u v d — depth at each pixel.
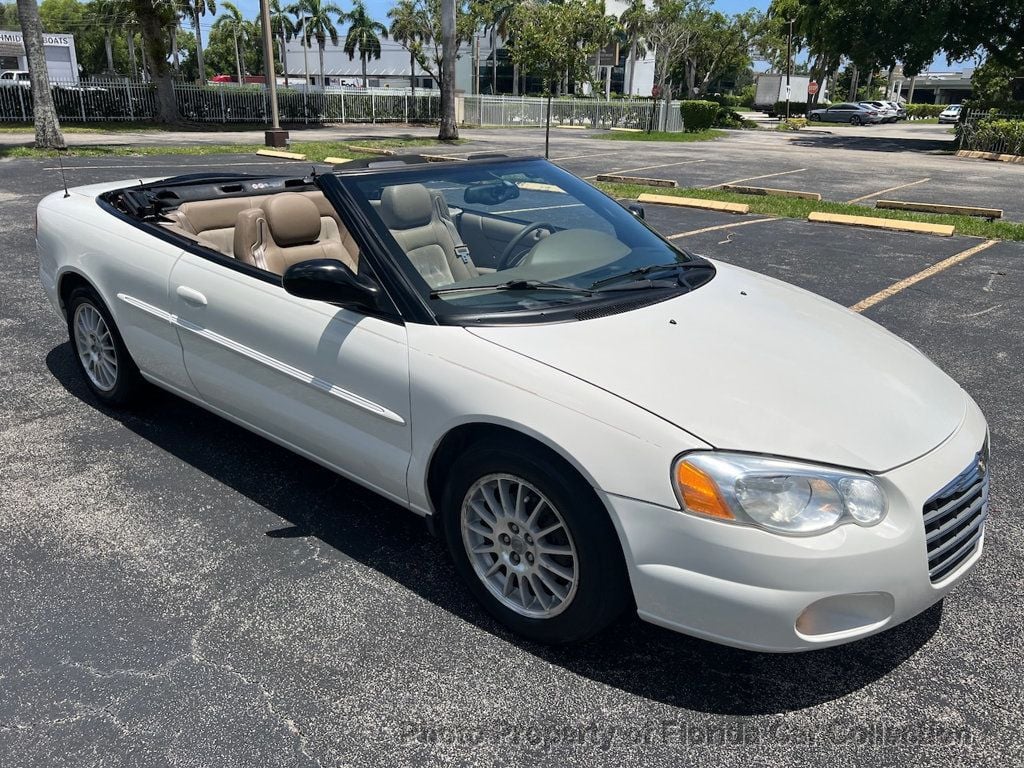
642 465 2.25
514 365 2.51
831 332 3.00
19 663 2.49
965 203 14.11
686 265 3.44
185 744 2.21
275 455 3.91
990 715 2.38
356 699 2.39
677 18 62.09
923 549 2.26
